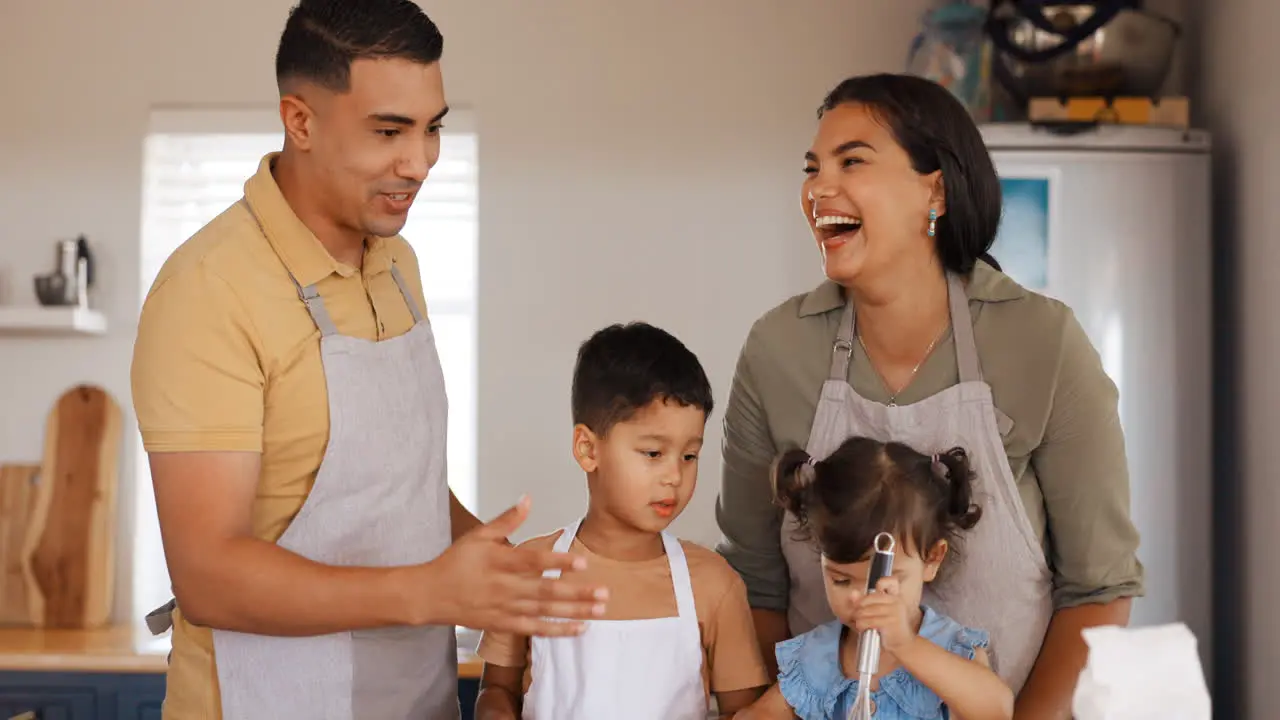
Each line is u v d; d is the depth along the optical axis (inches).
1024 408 59.0
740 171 125.2
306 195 55.2
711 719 90.1
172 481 50.8
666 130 125.7
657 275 125.4
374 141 52.6
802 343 63.1
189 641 56.7
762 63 125.3
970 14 113.0
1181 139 106.2
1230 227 110.0
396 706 57.6
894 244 57.5
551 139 126.3
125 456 126.9
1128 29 107.4
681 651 60.5
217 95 128.3
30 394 127.6
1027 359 58.9
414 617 48.1
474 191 127.8
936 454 58.1
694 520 124.2
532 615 47.4
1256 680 103.9
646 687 60.1
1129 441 106.0
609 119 126.0
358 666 56.2
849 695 58.0
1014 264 106.5
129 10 128.8
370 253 58.4
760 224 125.0
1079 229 106.3
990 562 59.7
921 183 57.6
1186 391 105.6
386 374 56.5
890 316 60.4
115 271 128.3
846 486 56.3
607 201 125.9
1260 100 103.1
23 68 129.2
